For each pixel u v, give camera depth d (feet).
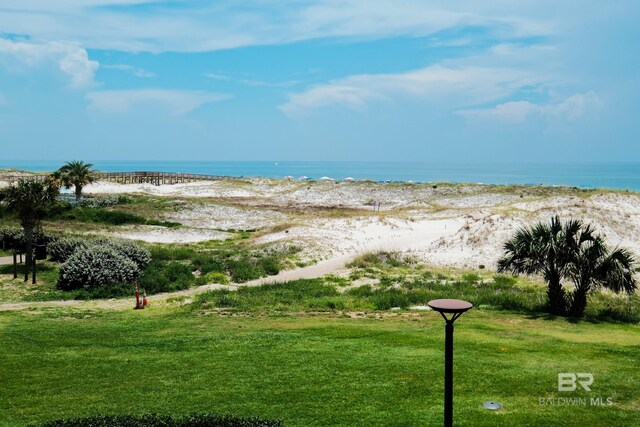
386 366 45.16
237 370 44.98
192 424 30.35
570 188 264.72
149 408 36.86
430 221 184.44
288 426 33.50
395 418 34.53
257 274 111.24
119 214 192.03
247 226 199.41
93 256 102.06
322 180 351.46
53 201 119.24
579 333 57.11
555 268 68.85
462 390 39.47
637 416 34.81
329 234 158.81
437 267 112.98
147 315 72.02
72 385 42.09
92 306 82.53
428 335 55.57
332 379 42.24
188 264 122.93
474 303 74.64
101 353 51.06
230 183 342.85
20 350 52.21
